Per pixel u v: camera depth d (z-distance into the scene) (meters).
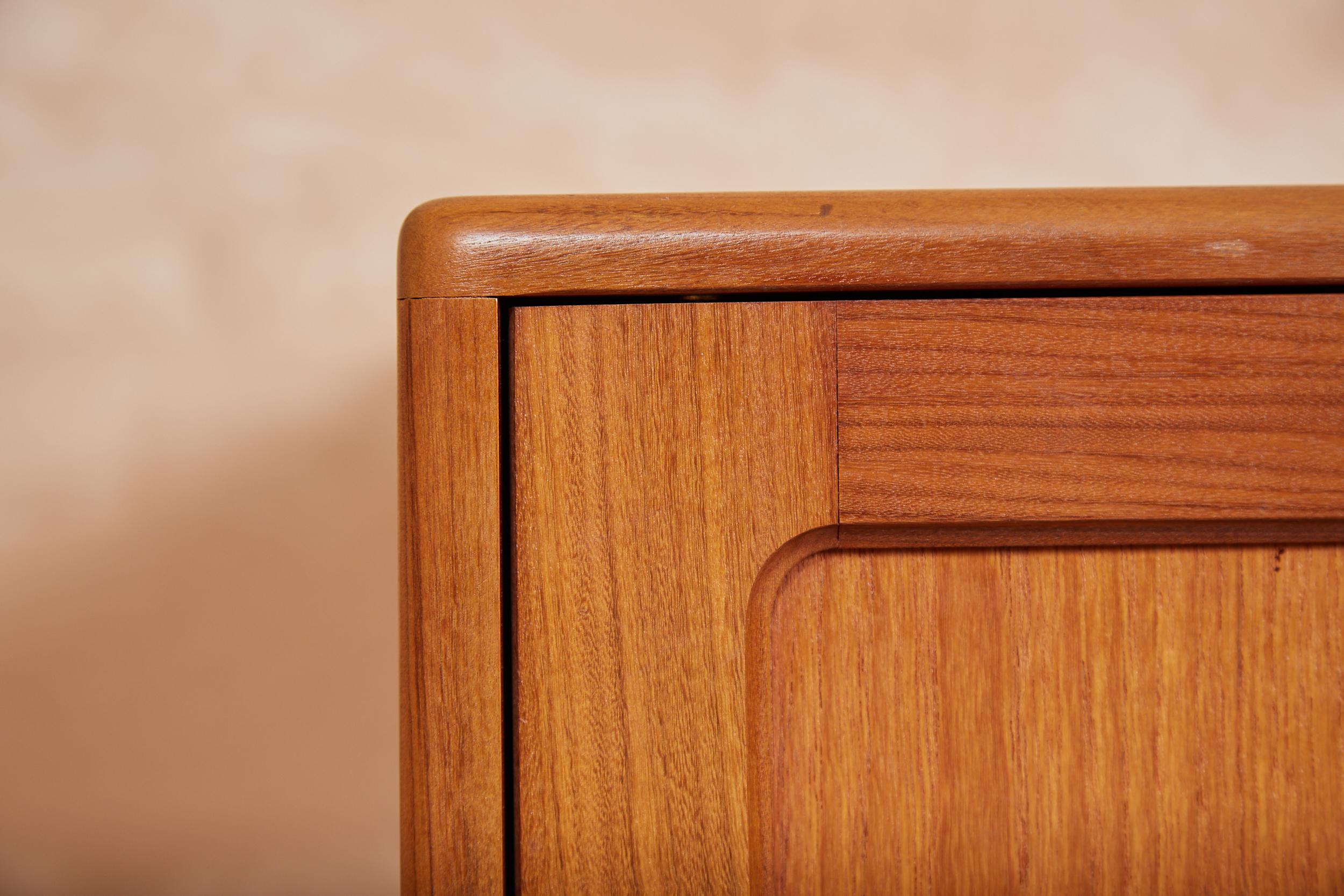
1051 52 1.20
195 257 1.15
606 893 0.59
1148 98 1.20
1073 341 0.59
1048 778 0.60
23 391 1.14
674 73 1.18
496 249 0.59
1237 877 0.60
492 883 0.59
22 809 1.16
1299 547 0.60
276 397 1.16
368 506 1.17
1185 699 0.60
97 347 1.15
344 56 1.15
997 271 0.59
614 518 0.59
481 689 0.59
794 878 0.60
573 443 0.59
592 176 1.18
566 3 1.17
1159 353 0.59
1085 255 0.59
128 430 1.15
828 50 1.19
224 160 1.15
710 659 0.59
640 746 0.59
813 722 0.60
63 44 1.13
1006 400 0.59
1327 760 0.60
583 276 0.59
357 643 1.17
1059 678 0.60
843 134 1.19
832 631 0.60
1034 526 0.60
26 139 1.14
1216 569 0.60
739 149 1.19
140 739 1.17
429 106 1.16
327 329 1.16
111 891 1.17
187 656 1.17
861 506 0.59
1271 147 1.21
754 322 0.59
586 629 0.59
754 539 0.59
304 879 1.18
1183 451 0.59
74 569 1.15
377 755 1.18
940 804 0.60
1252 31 1.20
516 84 1.17
